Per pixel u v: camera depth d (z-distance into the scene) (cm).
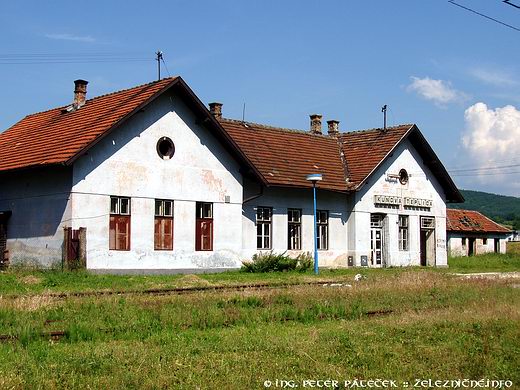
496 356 1029
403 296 1905
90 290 1964
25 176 2803
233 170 3125
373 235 3803
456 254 5597
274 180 3250
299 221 3466
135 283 2256
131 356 996
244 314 1462
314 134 4028
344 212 3684
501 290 2109
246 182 3228
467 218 6103
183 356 1006
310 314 1497
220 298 1714
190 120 2964
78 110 3088
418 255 4025
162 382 858
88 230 2594
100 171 2642
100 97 3092
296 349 1062
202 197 2984
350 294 1877
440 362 998
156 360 972
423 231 4141
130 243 2723
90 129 2655
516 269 3912
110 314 1408
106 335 1205
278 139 3703
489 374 938
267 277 2723
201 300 1661
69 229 2533
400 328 1277
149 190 2798
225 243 3064
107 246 2648
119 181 2700
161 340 1162
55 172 2647
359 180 3634
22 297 1614
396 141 3825
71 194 2556
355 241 3662
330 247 3600
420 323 1337
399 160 3959
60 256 2588
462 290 2083
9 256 2844
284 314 1495
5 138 3322
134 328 1269
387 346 1104
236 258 3102
